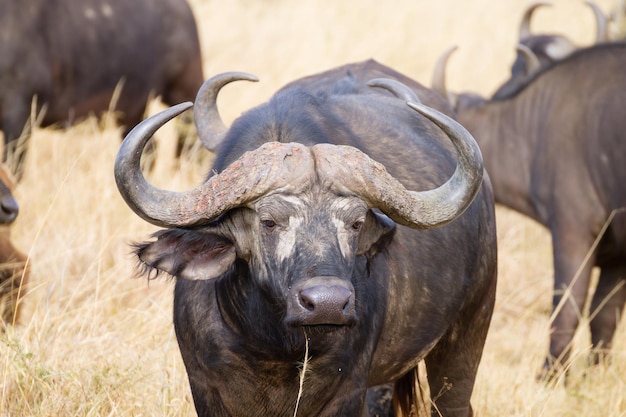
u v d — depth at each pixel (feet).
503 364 73.05
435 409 56.59
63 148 97.50
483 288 55.42
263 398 45.65
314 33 149.89
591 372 72.79
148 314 62.75
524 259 96.37
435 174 51.31
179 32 107.96
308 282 38.63
